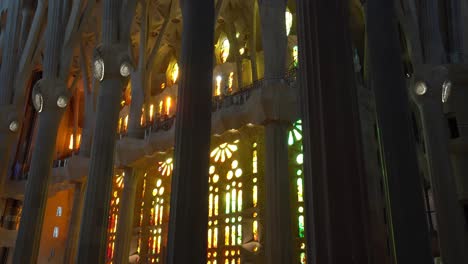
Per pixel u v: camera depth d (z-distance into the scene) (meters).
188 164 7.83
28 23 20.11
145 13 24.66
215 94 25.47
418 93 13.88
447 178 12.91
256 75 23.14
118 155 22.66
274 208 15.21
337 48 6.57
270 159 16.06
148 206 24.53
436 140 13.34
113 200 27.31
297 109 16.50
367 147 16.84
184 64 8.65
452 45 16.58
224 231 20.78
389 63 9.41
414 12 14.47
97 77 14.06
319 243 5.64
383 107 9.23
